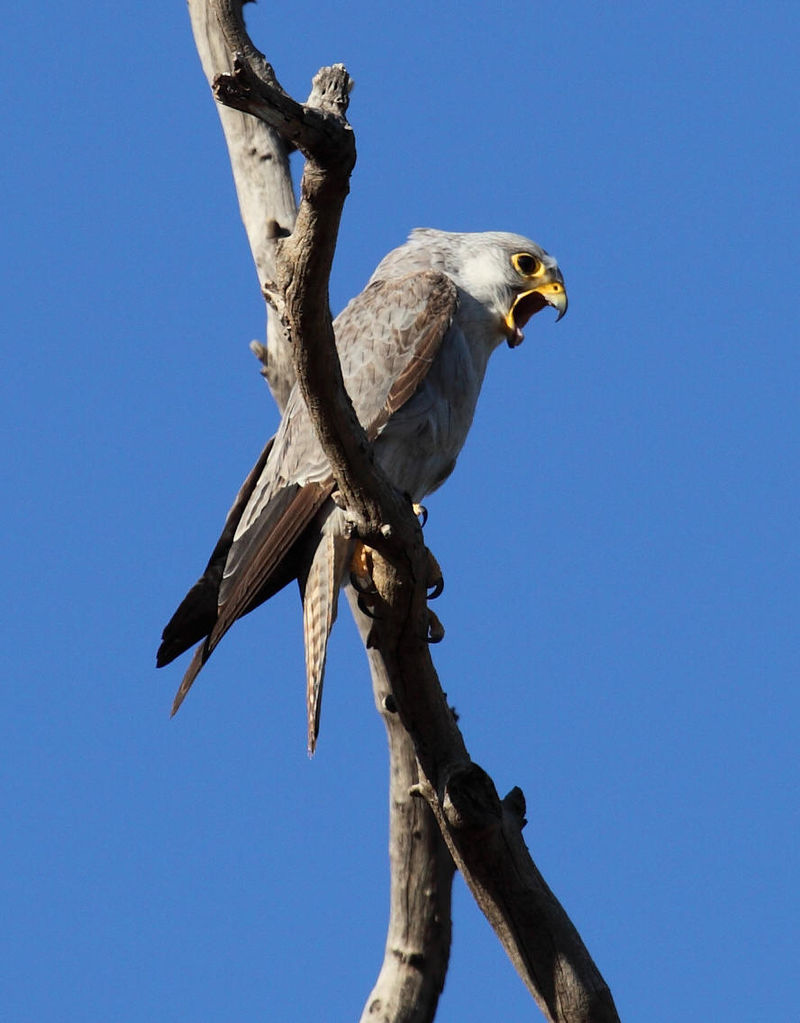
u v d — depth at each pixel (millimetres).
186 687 10047
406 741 11805
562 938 9461
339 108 6871
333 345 7520
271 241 12883
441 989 12312
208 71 13312
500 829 9250
